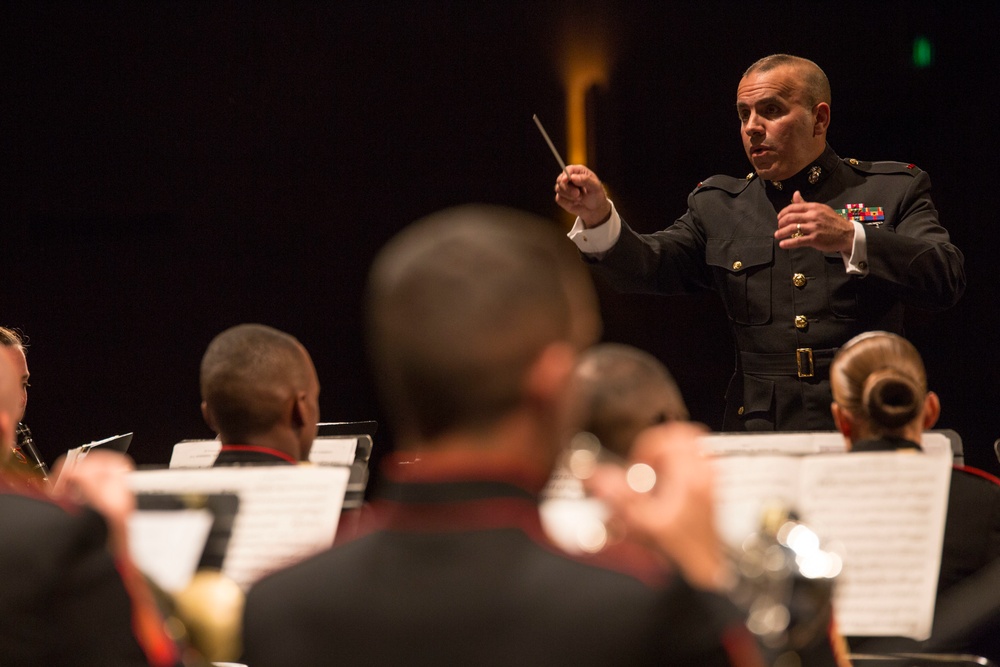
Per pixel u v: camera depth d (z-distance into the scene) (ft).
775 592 12.37
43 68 69.72
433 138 69.62
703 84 66.13
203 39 69.82
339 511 20.67
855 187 35.22
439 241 10.49
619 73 67.05
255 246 70.79
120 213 70.33
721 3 65.77
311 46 69.77
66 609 15.60
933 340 65.16
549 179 68.33
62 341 70.54
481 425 10.19
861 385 23.09
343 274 70.54
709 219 36.86
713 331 69.10
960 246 63.93
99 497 15.05
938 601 21.63
